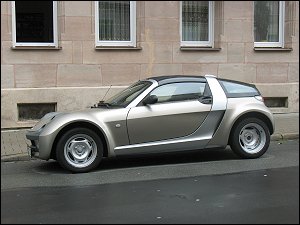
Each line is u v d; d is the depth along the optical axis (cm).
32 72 1184
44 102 1190
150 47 1270
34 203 590
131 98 787
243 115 827
